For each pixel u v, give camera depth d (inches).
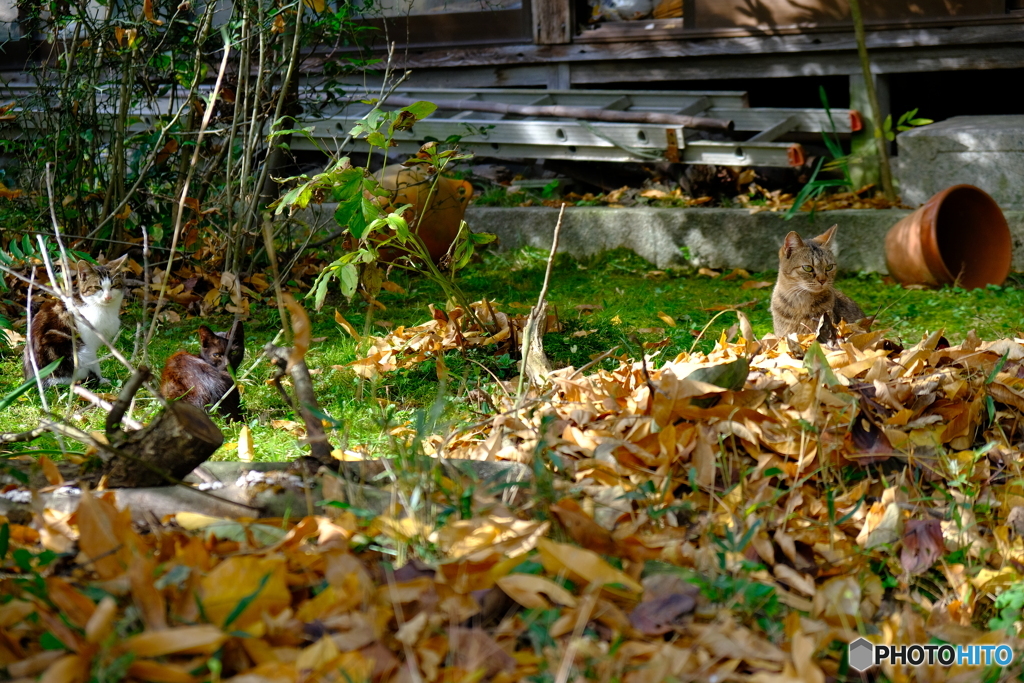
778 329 219.5
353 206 189.9
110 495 97.6
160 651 74.4
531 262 321.4
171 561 88.1
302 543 96.5
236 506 102.3
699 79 366.9
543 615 86.1
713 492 111.5
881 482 120.6
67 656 74.2
